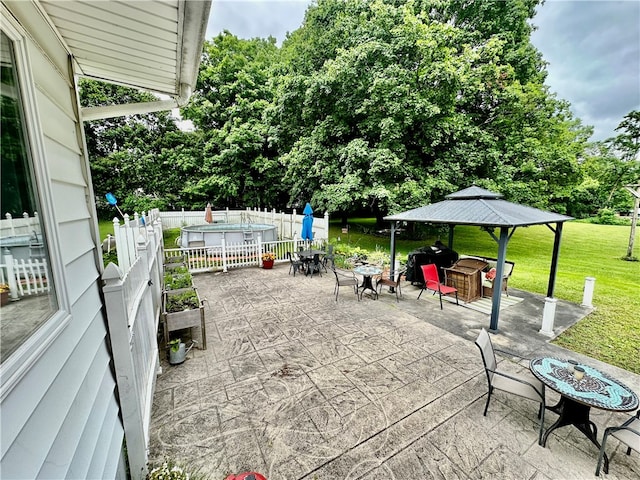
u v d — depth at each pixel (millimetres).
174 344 4137
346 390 3578
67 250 1740
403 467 2566
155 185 20234
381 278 7297
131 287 2891
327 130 13078
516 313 6164
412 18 10922
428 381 3770
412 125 11727
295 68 15797
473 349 4594
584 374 2916
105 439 1945
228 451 2707
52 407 1330
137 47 2463
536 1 14203
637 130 14930
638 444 2359
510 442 2848
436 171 12500
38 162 1394
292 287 7836
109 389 2158
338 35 13641
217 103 19094
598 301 7074
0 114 1198
